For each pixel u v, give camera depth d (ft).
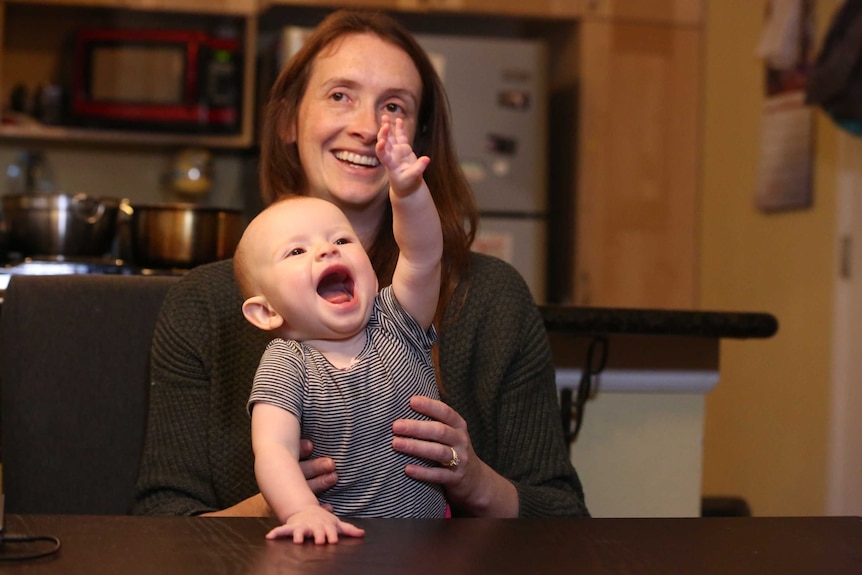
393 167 3.21
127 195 12.27
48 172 12.10
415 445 3.37
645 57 11.55
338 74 4.43
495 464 4.44
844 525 2.61
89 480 4.94
